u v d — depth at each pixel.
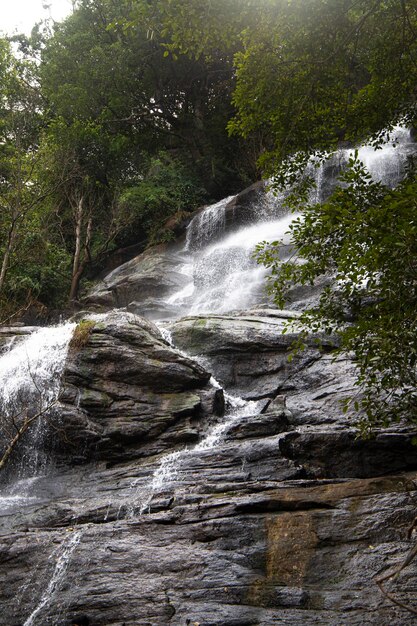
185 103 35.06
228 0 8.40
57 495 11.91
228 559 8.38
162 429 13.21
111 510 10.15
